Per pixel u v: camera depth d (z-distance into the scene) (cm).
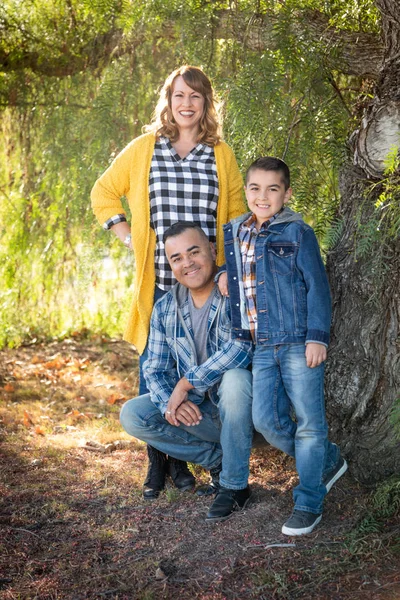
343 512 298
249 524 294
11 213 606
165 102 334
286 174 296
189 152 335
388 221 314
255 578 255
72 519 309
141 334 340
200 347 320
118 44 494
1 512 313
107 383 547
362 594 241
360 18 361
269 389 294
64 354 624
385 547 268
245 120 349
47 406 480
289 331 289
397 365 322
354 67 357
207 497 328
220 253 338
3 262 612
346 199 345
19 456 382
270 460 358
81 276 541
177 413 313
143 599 248
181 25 387
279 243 292
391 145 308
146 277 335
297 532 280
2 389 514
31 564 272
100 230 529
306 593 245
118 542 289
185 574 263
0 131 593
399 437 307
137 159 333
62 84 549
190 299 321
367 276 327
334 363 339
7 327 629
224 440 302
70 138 532
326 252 351
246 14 373
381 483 307
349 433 333
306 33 350
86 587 257
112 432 428
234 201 341
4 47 529
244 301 300
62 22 513
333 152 353
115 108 482
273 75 350
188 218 329
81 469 367
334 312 342
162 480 339
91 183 498
